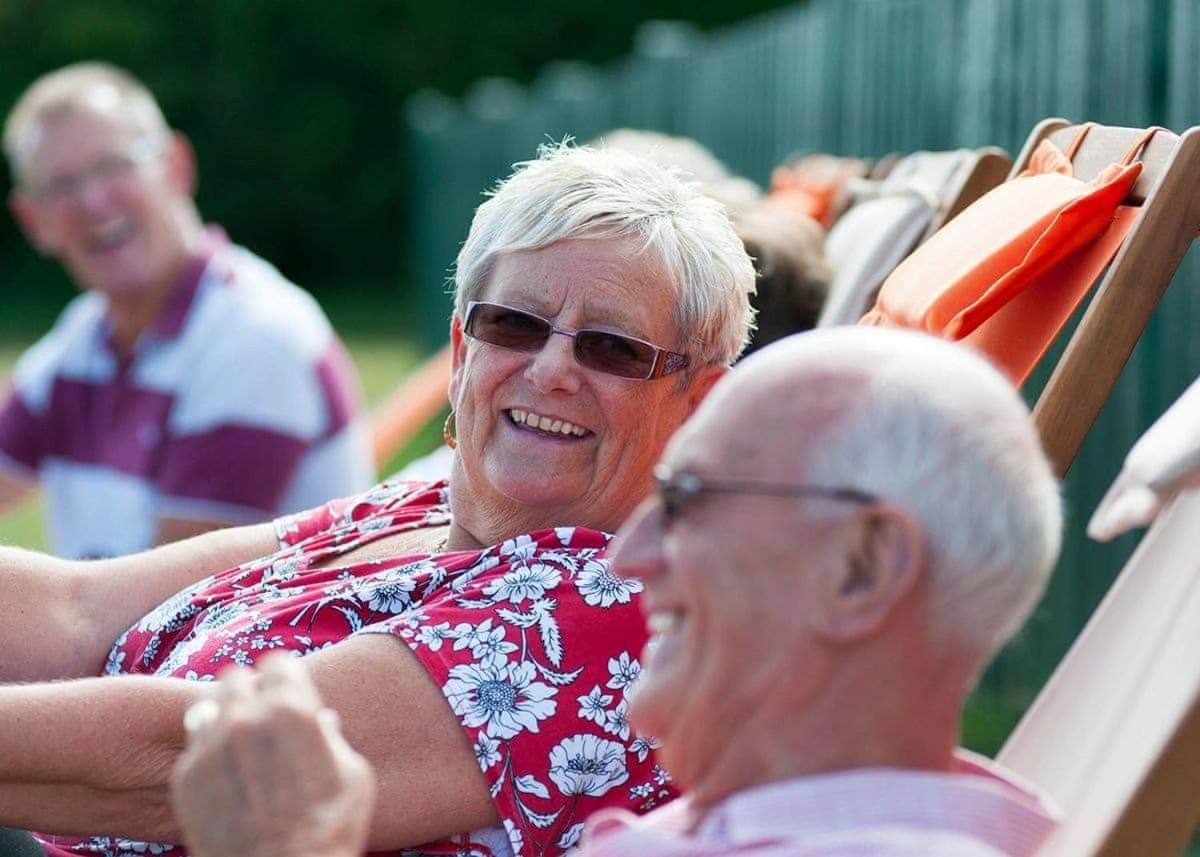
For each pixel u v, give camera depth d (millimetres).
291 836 3535
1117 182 5777
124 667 6258
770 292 7875
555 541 5473
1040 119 11531
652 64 27328
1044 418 5414
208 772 3582
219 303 10875
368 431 14391
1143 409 10398
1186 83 9594
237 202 69438
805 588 3439
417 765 5031
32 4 67188
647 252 5660
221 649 5543
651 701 3701
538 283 5676
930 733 3512
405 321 56000
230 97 68688
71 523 11422
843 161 10961
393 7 68188
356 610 5559
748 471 3486
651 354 5676
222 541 6594
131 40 67688
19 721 4797
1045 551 3439
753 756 3582
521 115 36125
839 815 3449
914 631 3420
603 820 4023
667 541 3633
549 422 5727
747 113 21172
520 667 5152
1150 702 3725
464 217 40688
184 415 10797
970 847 3383
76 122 11195
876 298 7707
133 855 5582
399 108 69125
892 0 14914
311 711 3641
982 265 5961
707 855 3566
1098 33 10680
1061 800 3902
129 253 11000
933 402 3395
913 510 3365
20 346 48656
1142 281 5375
